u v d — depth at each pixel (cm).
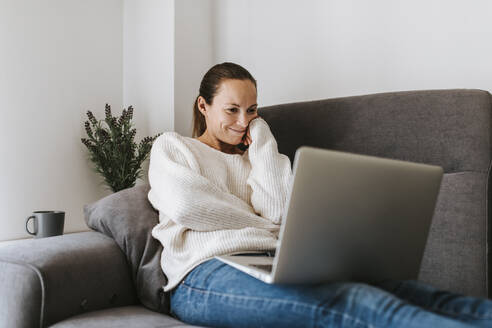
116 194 139
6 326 104
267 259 107
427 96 143
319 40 200
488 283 123
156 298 117
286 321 85
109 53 229
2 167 186
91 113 209
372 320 73
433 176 95
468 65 167
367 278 93
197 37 222
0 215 185
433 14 174
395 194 89
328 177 81
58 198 206
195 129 167
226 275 102
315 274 85
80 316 106
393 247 93
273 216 131
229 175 145
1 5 186
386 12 183
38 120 199
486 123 132
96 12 223
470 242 126
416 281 91
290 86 209
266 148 143
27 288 102
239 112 147
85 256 115
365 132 151
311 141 164
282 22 210
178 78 212
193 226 118
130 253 125
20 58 192
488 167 129
